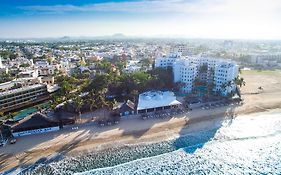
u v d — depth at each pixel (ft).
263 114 353.72
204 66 510.99
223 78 429.38
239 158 244.22
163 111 347.15
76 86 491.31
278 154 251.19
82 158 239.30
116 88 431.84
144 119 323.16
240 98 402.52
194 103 380.37
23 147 256.11
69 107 335.88
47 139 272.92
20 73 568.00
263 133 296.30
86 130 293.64
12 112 371.97
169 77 462.60
